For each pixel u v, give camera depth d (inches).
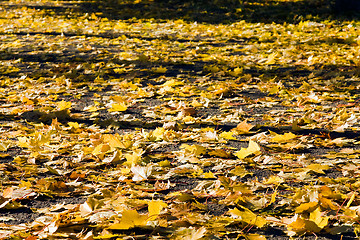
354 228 91.4
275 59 302.0
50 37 411.2
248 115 184.5
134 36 410.0
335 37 370.0
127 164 126.6
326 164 125.3
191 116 184.4
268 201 103.7
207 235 87.4
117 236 87.7
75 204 102.9
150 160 133.0
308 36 389.4
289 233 89.2
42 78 252.5
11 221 96.7
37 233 87.7
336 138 151.4
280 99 210.4
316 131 160.4
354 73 256.5
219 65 285.1
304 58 302.5
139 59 297.4
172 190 112.3
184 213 96.3
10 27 467.2
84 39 390.0
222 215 97.5
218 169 124.5
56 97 214.1
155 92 223.5
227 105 198.8
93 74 267.1
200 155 138.5
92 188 113.1
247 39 393.7
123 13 561.0
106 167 129.2
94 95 222.2
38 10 603.2
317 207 95.7
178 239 84.7
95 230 90.7
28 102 203.2
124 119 179.2
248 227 93.0
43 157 136.8
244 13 520.4
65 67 283.1
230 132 152.2
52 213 96.6
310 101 203.3
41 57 311.9
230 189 107.4
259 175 121.4
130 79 254.7
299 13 505.0
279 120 175.9
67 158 136.6
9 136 157.5
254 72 270.4
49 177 121.4
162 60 300.0
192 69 280.5
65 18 545.6
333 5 513.3
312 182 114.9
